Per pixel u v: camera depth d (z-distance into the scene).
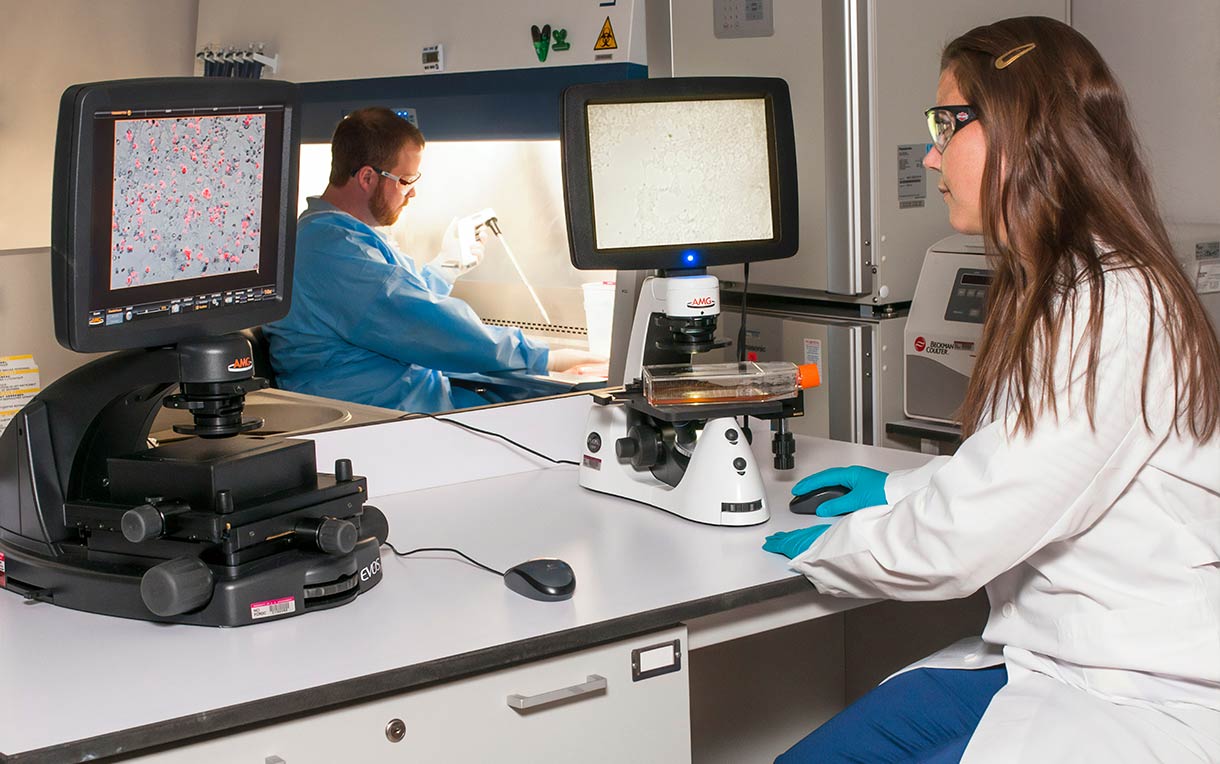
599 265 1.80
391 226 3.52
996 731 1.31
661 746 1.47
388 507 1.87
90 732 1.12
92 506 1.46
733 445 1.73
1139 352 1.28
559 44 2.80
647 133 1.83
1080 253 1.32
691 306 1.78
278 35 3.57
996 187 1.39
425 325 2.95
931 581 1.39
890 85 2.33
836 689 2.45
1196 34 2.62
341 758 1.25
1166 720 1.28
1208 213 2.64
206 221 1.45
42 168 4.23
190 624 1.39
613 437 1.89
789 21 2.40
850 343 2.39
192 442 1.53
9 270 1.84
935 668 1.54
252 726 1.21
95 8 4.17
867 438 2.42
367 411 2.04
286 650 1.31
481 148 3.42
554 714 1.38
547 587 1.44
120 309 1.38
